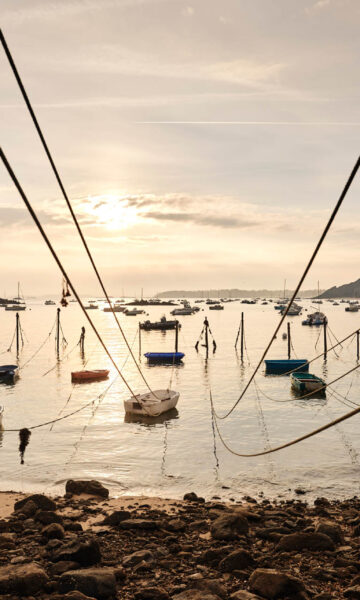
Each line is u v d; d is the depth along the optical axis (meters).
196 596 9.35
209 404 44.78
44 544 12.78
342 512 18.30
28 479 24.78
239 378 60.12
